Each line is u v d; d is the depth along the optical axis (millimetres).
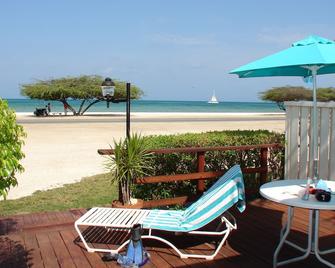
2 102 3299
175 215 4422
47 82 49000
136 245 3922
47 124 26812
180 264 3969
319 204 3371
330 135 5914
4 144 3195
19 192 7801
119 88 44750
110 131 21188
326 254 4168
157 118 37312
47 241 4594
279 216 5539
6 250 4312
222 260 4062
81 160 11680
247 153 6625
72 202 6988
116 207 5141
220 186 4172
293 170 6570
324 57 3420
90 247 4375
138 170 5191
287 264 3959
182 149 5531
